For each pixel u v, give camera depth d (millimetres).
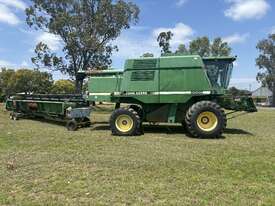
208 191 5898
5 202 5434
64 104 14391
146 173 6902
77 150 9156
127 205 5312
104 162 7730
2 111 21578
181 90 12031
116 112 12133
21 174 6844
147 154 8633
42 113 16109
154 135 12188
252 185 6223
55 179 6523
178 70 12047
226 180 6496
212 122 11586
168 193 5805
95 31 26453
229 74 12219
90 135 12000
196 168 7301
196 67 11961
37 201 5473
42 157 8242
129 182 6344
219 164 7656
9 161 7816
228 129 14445
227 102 12523
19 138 11133
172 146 9859
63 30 26234
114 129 12086
